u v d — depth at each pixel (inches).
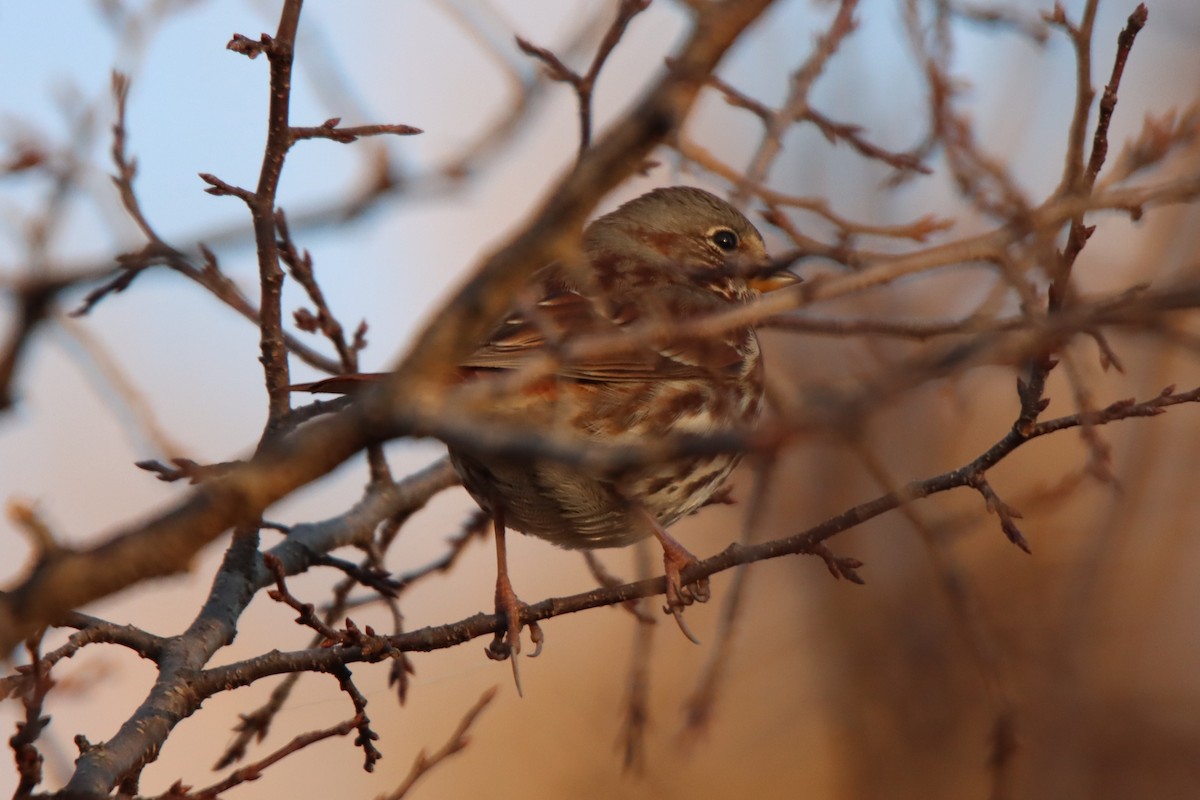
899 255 241.6
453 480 474.6
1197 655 603.8
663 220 495.8
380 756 334.6
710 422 417.4
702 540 723.4
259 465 183.6
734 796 657.6
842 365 604.4
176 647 356.2
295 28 310.0
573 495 405.7
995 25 348.5
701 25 187.5
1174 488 620.7
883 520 676.1
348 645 347.9
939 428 655.8
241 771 301.9
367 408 184.7
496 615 384.5
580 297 403.2
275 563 337.4
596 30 262.7
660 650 708.0
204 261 379.9
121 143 361.1
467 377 365.4
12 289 189.2
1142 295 211.2
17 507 185.3
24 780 260.1
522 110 247.1
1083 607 607.8
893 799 644.7
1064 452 657.0
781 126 257.8
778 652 680.4
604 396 393.7
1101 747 589.9
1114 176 293.6
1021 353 201.3
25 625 182.5
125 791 318.3
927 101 313.0
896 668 658.2
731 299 492.4
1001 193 290.2
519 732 713.6
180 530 183.5
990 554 641.0
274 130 322.0
